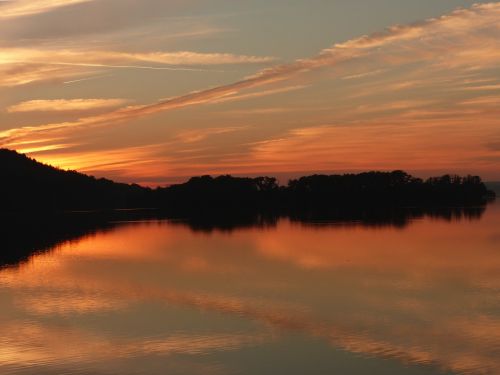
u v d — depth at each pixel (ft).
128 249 261.24
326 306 133.18
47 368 93.81
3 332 113.39
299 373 89.86
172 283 165.99
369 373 90.02
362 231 345.51
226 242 287.89
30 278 176.76
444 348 100.94
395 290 151.94
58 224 446.19
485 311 127.13
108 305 136.56
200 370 91.71
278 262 208.64
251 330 112.78
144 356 98.37
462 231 341.21
